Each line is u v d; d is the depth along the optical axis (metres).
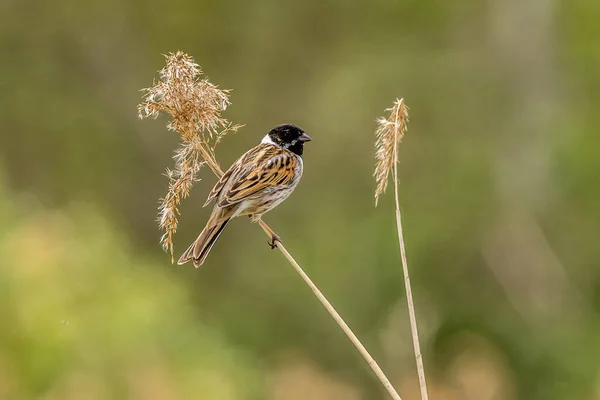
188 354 10.98
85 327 10.12
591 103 19.03
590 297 17.98
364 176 19.00
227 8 20.94
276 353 17.69
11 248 10.03
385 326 17.58
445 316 17.67
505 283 17.89
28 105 20.20
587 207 18.14
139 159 20.28
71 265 10.43
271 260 18.52
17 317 9.72
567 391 16.80
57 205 19.45
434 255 17.78
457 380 17.34
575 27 19.22
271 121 20.77
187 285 16.22
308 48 20.95
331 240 18.23
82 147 20.12
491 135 19.03
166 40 21.00
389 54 19.97
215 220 7.12
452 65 19.61
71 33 20.69
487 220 18.12
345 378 17.55
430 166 18.75
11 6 20.50
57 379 9.69
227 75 20.91
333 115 19.31
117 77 20.83
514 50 19.31
